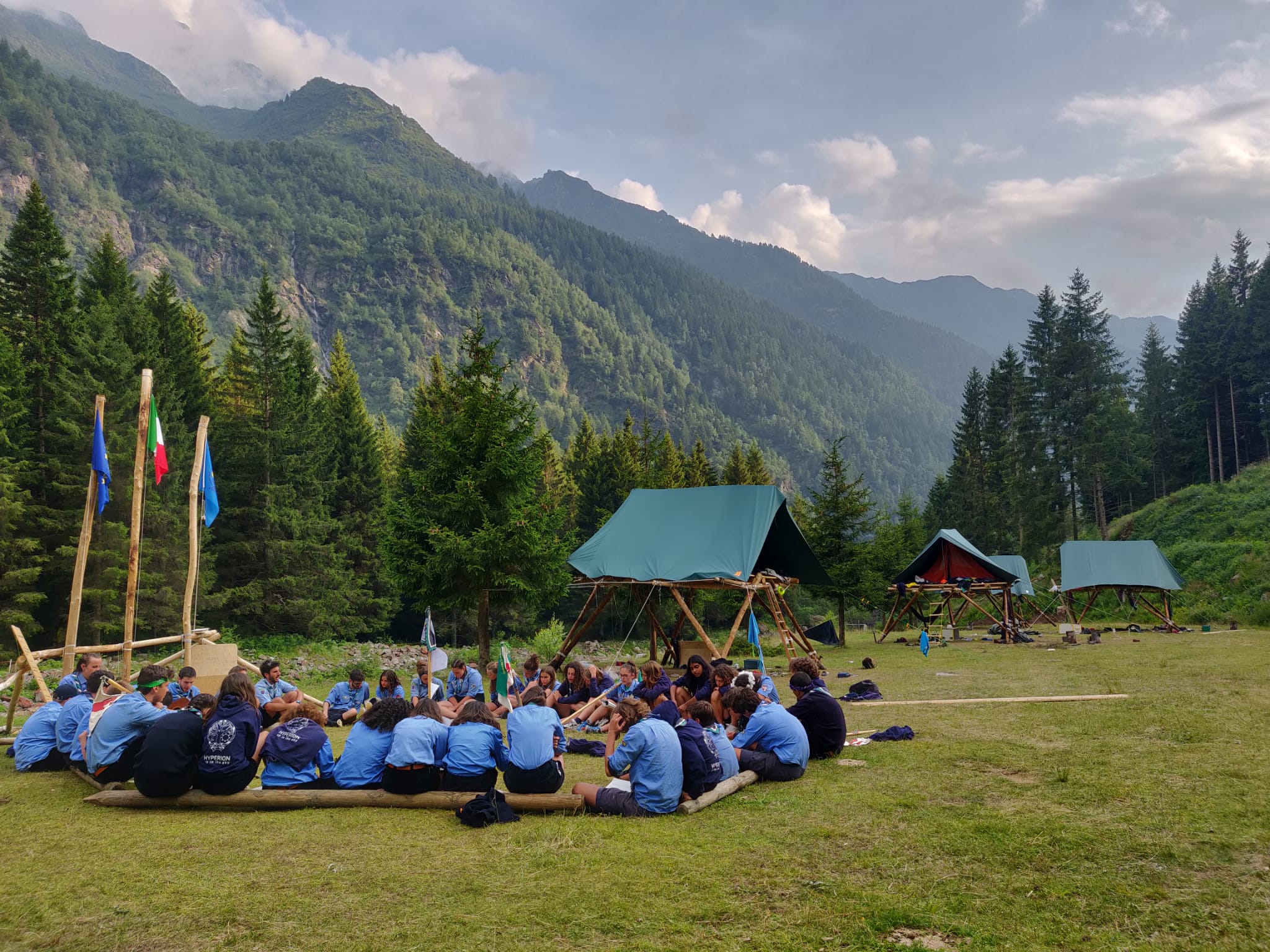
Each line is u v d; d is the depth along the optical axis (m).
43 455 30.06
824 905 4.91
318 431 42.19
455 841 6.38
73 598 12.77
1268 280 67.38
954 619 39.41
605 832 6.54
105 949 4.45
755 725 8.55
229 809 7.50
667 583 19.83
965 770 8.48
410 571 21.45
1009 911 4.76
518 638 42.03
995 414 76.44
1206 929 4.46
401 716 7.96
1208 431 69.38
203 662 14.57
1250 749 8.95
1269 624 32.34
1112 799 7.08
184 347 40.44
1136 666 18.27
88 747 8.30
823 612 60.78
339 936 4.57
